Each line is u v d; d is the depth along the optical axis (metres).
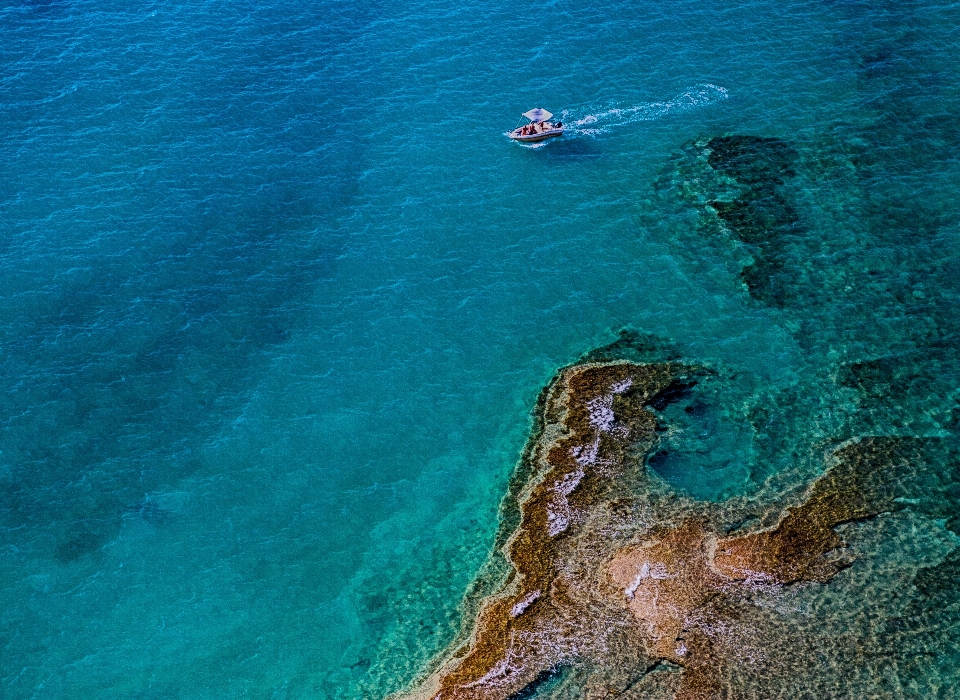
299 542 49.78
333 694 43.66
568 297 60.69
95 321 59.41
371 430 54.44
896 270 60.81
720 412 53.28
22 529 50.09
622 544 46.84
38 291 60.81
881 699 40.66
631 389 54.78
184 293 61.06
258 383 56.66
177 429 54.44
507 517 49.41
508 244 63.94
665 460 50.84
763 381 55.00
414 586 47.34
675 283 61.12
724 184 67.00
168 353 57.97
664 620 43.62
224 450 53.59
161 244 63.75
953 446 50.72
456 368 57.19
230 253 63.38
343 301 60.88
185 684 44.56
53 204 65.88
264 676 44.69
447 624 45.47
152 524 50.47
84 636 46.25
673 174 68.00
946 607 43.59
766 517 47.69
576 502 49.03
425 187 67.62
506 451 52.75
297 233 64.62
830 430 52.03
